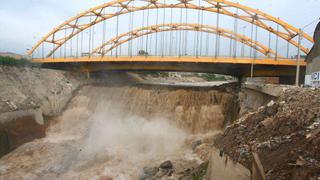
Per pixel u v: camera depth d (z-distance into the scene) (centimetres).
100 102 4941
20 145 3500
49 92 4928
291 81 4216
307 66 2495
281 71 4153
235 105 3744
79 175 2586
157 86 5019
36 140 3753
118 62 5459
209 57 4300
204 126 3812
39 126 3994
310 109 1313
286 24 4331
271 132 1384
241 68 4650
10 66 4653
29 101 4247
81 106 5009
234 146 1479
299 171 850
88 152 3259
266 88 2420
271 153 1123
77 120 4584
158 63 5141
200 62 4331
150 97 4506
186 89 4469
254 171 1121
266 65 4175
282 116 1470
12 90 4144
